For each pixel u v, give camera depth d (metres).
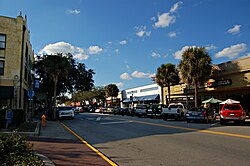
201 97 39.28
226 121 21.86
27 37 33.00
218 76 34.06
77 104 109.25
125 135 14.57
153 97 58.44
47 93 39.75
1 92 26.64
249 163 7.55
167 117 27.53
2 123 16.94
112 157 8.61
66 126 21.41
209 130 16.41
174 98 45.16
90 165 7.46
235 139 12.23
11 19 28.33
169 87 42.66
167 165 7.45
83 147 10.65
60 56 32.78
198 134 14.26
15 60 27.97
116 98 84.44
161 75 42.16
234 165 7.33
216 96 36.53
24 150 7.10
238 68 30.75
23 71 29.52
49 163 7.43
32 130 16.05
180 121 26.88
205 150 9.58
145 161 7.99
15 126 17.59
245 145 10.55
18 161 5.96
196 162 7.74
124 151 9.69
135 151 9.66
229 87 32.22
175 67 42.22
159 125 20.64
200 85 33.38
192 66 32.12
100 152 9.50
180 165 7.41
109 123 23.92
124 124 22.20
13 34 28.22
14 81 24.83
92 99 99.56
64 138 13.67
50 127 20.56
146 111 36.62
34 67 37.06
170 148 10.15
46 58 33.38
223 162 7.69
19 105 27.77
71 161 7.97
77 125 22.39
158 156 8.70
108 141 12.39
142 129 17.59
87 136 14.48
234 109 21.86
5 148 6.69
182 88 41.47
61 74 34.25
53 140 12.79
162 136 13.67
